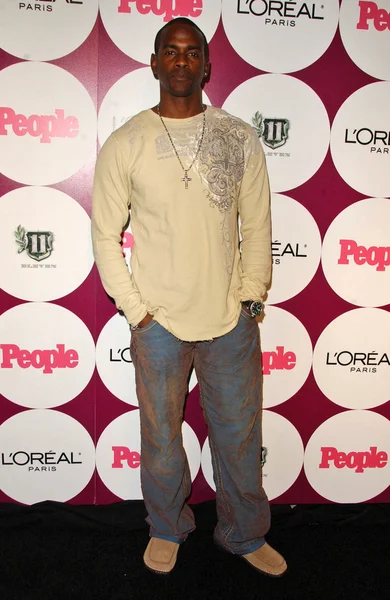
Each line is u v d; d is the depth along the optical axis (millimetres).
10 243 1664
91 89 1604
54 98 1600
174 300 1364
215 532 1679
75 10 1560
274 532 1767
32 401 1770
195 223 1337
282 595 1481
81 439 1811
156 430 1470
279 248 1737
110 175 1356
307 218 1726
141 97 1622
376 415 1876
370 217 1745
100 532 1750
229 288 1432
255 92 1639
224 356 1435
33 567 1565
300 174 1698
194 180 1332
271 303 1771
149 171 1328
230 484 1533
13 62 1570
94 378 1774
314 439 1874
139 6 1570
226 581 1530
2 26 1552
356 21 1625
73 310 1726
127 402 1798
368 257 1768
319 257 1755
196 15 1585
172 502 1552
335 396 1850
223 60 1614
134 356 1470
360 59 1648
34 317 1718
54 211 1661
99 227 1389
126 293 1353
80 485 1842
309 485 1885
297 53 1628
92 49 1584
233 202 1385
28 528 1753
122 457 1834
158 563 1547
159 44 1359
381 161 1713
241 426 1474
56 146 1626
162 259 1360
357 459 1885
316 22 1616
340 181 1714
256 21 1600
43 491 1834
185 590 1490
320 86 1652
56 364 1753
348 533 1774
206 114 1396
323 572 1577
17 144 1613
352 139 1691
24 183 1637
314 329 1800
